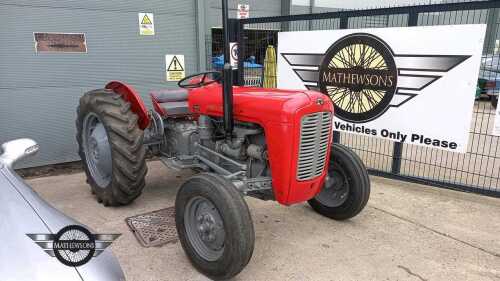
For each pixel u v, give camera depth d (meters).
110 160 3.80
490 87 4.43
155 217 3.68
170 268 2.89
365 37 4.58
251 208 3.92
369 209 3.94
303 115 2.79
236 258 2.54
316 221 3.65
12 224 1.78
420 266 2.94
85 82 5.35
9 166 2.23
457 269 2.91
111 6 5.37
